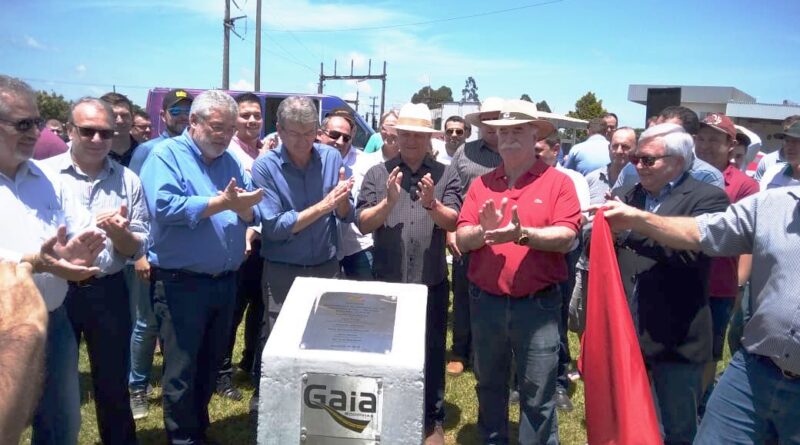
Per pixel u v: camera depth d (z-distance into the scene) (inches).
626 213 104.1
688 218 102.7
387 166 151.1
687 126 159.6
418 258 144.9
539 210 118.9
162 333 130.6
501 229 109.3
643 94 808.3
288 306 84.0
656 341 112.4
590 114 1600.6
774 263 90.4
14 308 49.3
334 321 81.6
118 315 123.3
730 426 97.2
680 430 114.5
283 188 135.1
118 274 124.0
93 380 126.4
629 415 96.5
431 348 147.7
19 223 98.0
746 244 96.7
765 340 91.1
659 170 112.3
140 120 257.1
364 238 175.0
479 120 180.1
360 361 74.1
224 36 959.0
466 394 185.5
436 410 148.8
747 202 95.7
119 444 129.0
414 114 144.9
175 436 131.3
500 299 121.4
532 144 122.6
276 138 211.3
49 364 106.3
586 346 106.8
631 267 116.6
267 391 75.4
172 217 121.4
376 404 74.9
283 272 137.6
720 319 142.6
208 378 139.3
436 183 148.6
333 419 75.5
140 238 116.7
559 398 175.9
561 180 120.7
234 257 132.0
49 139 186.4
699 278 111.0
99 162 125.5
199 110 126.0
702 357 111.7
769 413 93.5
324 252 138.9
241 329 238.1
